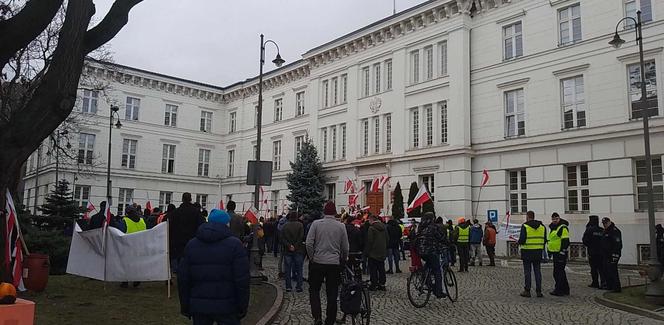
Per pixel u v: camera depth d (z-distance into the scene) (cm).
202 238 582
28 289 1129
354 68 3900
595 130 2548
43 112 887
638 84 2025
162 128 5044
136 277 1191
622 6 2530
